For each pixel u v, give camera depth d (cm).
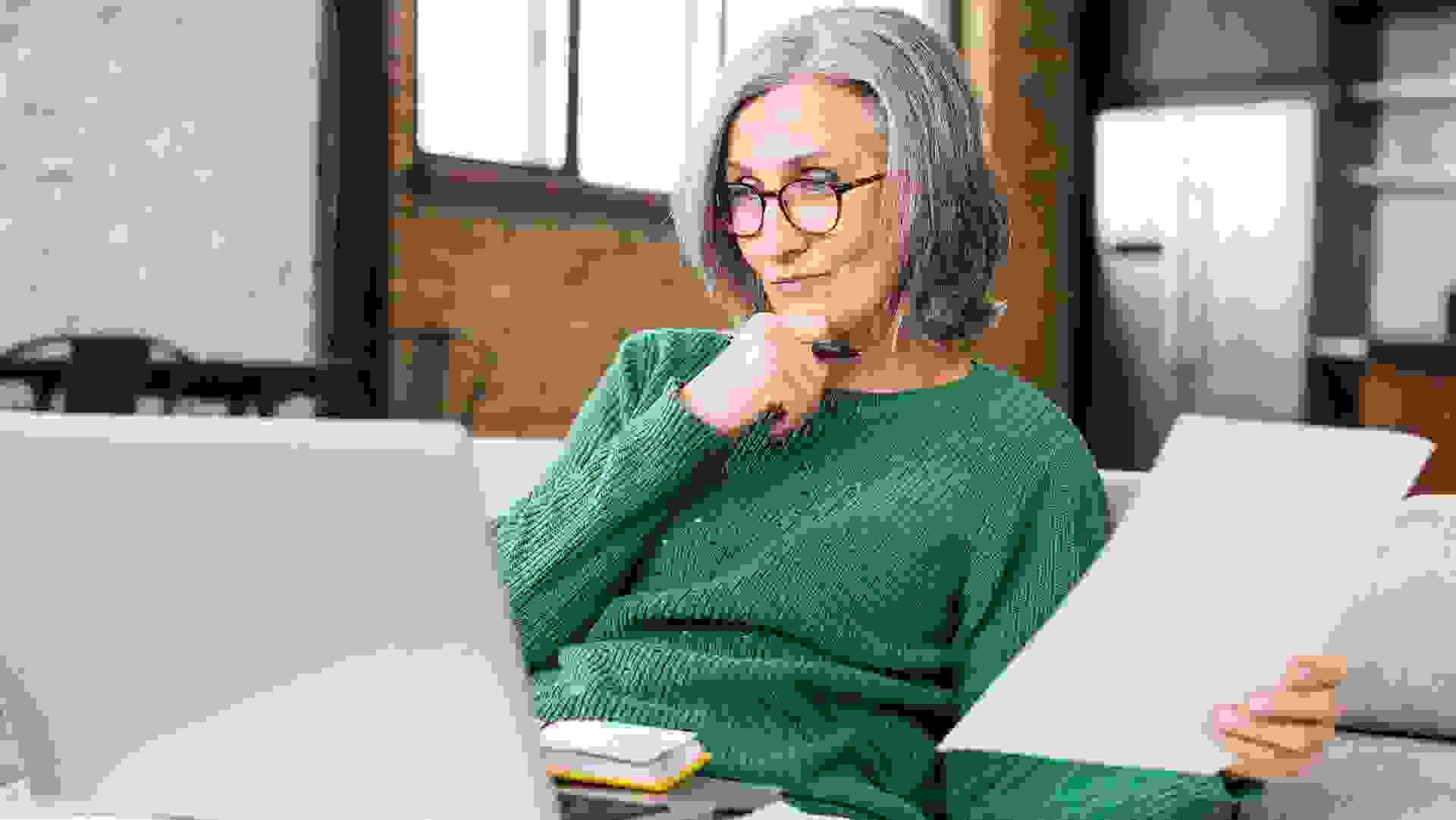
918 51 125
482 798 79
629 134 537
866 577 122
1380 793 123
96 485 78
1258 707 93
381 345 417
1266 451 105
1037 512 124
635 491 122
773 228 126
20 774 95
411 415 444
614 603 127
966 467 125
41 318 342
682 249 136
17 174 338
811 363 121
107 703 83
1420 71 721
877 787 120
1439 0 704
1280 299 711
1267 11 742
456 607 75
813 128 124
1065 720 97
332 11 403
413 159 441
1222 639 98
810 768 115
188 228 372
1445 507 138
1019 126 754
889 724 122
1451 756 128
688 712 117
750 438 128
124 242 359
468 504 73
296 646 78
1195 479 106
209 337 377
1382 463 100
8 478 79
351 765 80
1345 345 688
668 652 120
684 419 121
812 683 119
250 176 385
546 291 491
